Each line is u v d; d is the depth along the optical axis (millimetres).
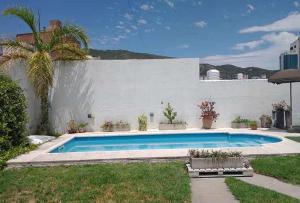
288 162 8766
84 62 17203
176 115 17312
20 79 14891
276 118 16797
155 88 17312
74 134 16000
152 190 6754
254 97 17438
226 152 8539
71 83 17188
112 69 17281
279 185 7277
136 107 17297
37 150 11195
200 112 17375
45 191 6875
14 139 11188
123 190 6840
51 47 15781
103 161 9430
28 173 8414
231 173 8125
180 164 9125
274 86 17406
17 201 6410
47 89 15477
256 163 8891
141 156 9578
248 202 5996
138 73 17297
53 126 17109
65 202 6270
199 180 7816
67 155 10008
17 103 11211
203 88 17375
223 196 6535
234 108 17453
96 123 17234
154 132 15898
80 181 7512
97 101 17250
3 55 14672
